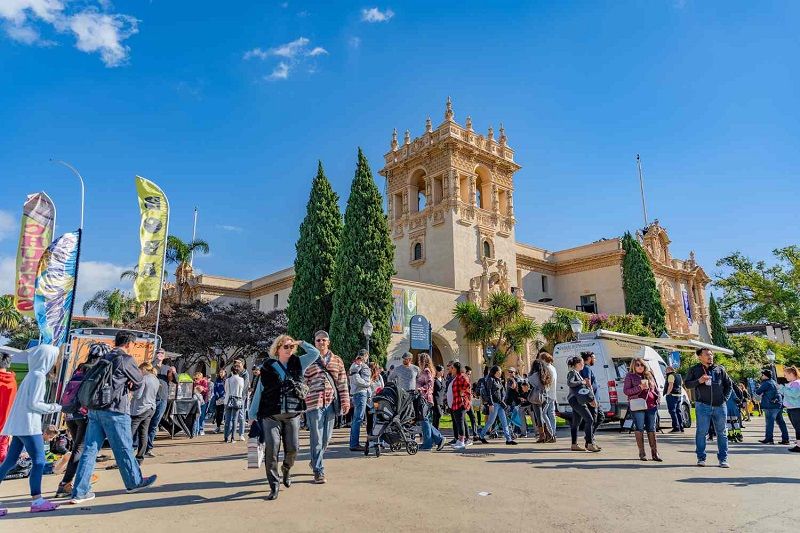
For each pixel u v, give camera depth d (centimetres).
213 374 3534
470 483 767
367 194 2711
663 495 682
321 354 834
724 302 5178
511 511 598
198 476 842
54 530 528
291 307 2733
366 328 2208
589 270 4922
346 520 561
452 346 3453
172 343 3186
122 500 664
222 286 4312
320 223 2783
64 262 1180
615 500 653
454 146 4041
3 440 835
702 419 937
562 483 765
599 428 1855
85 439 667
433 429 1198
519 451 1152
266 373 696
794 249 4641
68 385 714
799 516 576
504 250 4244
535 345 3719
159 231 1714
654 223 5494
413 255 4172
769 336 4628
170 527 537
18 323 5994
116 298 4922
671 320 5191
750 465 945
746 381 3578
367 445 1083
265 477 824
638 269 4419
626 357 1812
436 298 3453
